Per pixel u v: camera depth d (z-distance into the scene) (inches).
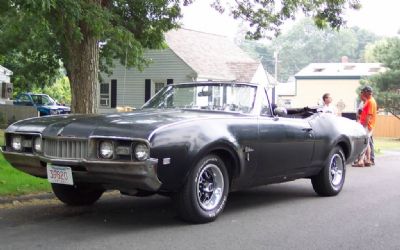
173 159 219.1
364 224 253.9
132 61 888.3
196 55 1224.8
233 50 1396.4
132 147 211.6
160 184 218.1
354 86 1988.2
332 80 2022.6
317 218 265.7
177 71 1173.1
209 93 282.2
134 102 1223.5
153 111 263.3
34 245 204.8
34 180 327.0
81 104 437.1
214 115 251.6
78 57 436.5
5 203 281.1
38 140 236.8
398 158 656.4
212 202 245.8
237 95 277.7
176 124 225.1
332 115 341.7
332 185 333.1
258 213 275.6
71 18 366.3
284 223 252.5
